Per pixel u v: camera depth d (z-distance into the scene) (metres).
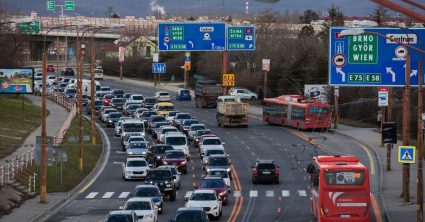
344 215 74.44
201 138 149.88
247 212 90.44
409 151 89.31
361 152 146.62
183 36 188.75
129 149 136.75
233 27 190.62
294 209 92.62
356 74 96.62
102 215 88.50
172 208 92.94
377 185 112.06
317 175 77.94
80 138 126.56
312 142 161.00
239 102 188.12
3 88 188.62
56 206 96.06
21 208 92.62
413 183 113.50
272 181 114.88
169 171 102.00
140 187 89.69
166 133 147.50
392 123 95.69
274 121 193.50
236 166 133.25
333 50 97.00
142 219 75.19
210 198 84.81
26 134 155.62
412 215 87.19
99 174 125.88
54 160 104.31
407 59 89.00
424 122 139.75
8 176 102.50
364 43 96.38
